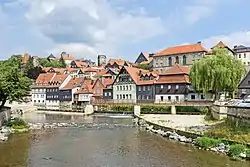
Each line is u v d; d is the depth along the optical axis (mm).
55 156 32000
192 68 74188
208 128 44062
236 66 71312
